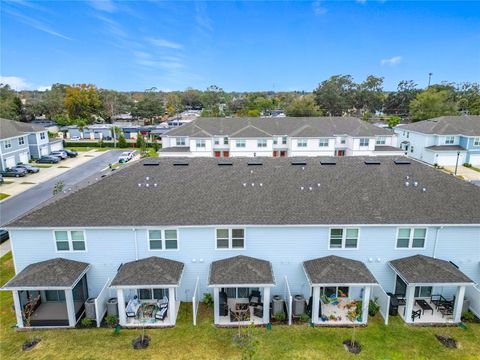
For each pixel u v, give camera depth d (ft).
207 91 620.08
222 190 66.03
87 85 382.42
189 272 60.75
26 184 144.25
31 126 194.08
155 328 53.93
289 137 170.71
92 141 253.44
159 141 251.60
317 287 53.57
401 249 59.98
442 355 47.80
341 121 190.90
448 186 66.64
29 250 58.23
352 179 69.21
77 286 59.57
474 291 56.70
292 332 52.75
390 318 56.34
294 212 60.08
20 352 48.80
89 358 47.55
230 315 56.03
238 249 59.77
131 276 53.67
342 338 51.37
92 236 58.13
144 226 57.21
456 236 59.52
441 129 177.17
